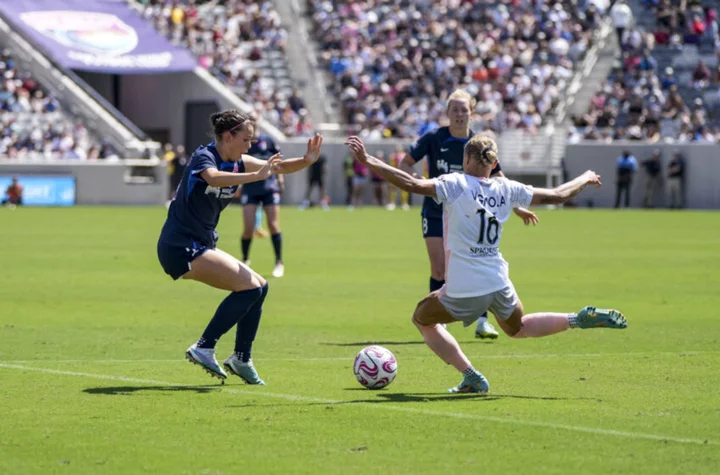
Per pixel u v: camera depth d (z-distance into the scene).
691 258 70.31
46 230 92.19
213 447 21.81
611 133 149.75
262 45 160.38
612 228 101.06
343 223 106.44
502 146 148.62
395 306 46.56
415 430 23.28
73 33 150.25
